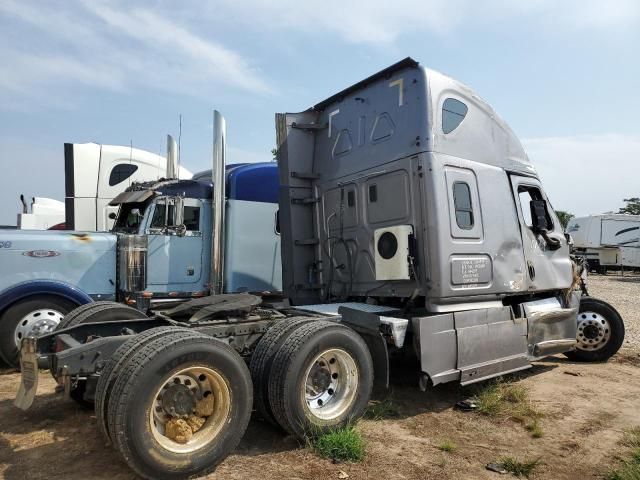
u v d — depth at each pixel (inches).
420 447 170.6
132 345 140.3
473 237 227.8
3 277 260.4
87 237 283.7
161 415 139.6
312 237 274.5
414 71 227.0
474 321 222.4
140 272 287.0
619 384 251.3
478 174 236.1
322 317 187.2
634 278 1054.4
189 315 194.9
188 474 138.0
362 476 146.9
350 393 175.6
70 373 145.8
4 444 163.8
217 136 301.9
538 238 266.4
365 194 244.2
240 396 148.7
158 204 305.3
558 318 266.7
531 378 261.6
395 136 231.0
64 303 268.2
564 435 184.5
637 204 2091.5
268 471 147.6
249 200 332.8
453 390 235.8
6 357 254.8
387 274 223.1
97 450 159.0
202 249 319.9
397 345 199.9
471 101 241.6
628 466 153.2
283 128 269.0
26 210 573.3
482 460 161.9
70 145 444.8
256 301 194.9
